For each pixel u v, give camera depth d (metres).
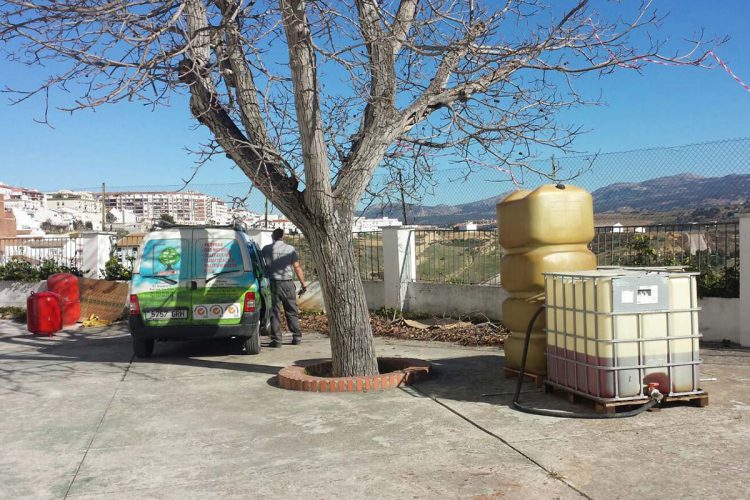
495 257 11.66
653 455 4.76
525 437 5.30
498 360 8.82
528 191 7.18
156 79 6.77
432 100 7.46
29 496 4.46
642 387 5.77
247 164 7.34
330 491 4.36
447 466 4.73
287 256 10.73
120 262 15.66
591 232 7.09
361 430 5.70
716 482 4.23
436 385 7.33
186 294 9.45
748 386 6.71
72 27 6.43
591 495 4.11
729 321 9.19
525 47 7.32
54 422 6.31
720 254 9.35
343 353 7.50
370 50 7.49
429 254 12.83
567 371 6.28
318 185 7.04
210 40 7.18
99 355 10.23
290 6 6.68
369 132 7.23
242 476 4.71
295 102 6.93
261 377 8.19
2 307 16.12
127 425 6.15
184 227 9.69
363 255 13.91
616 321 5.71
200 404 6.88
